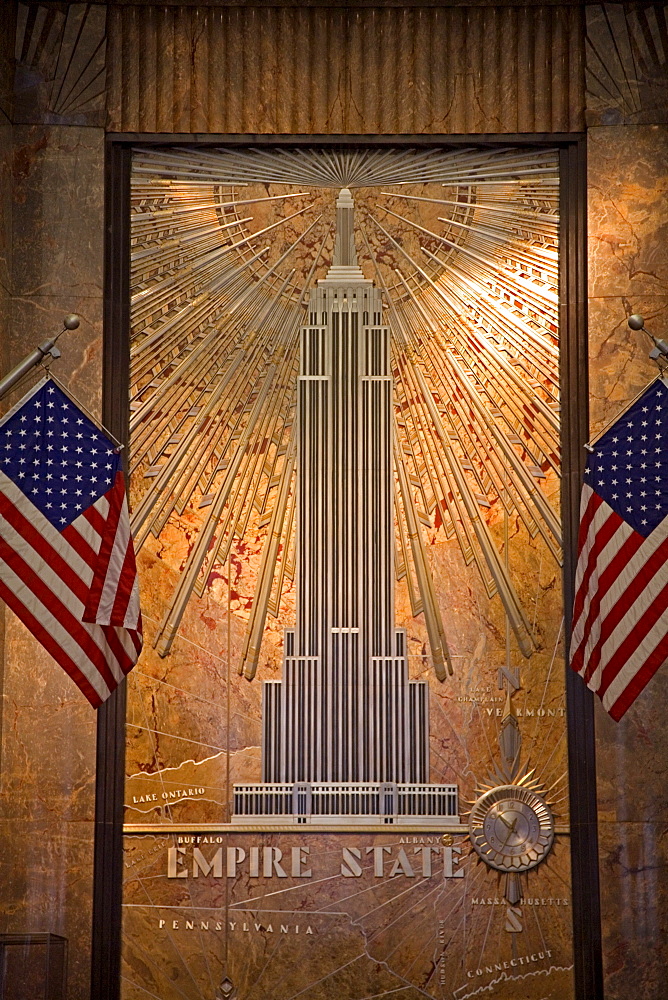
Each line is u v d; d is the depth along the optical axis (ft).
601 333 33.12
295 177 34.55
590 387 32.94
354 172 34.60
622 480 28.35
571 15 34.32
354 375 34.06
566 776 32.09
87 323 33.06
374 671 32.83
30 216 33.47
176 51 34.22
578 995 30.78
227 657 32.83
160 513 33.24
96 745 31.63
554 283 34.01
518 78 34.17
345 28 34.45
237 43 34.32
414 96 34.19
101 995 30.68
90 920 30.83
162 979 31.19
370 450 33.78
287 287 34.35
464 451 33.65
